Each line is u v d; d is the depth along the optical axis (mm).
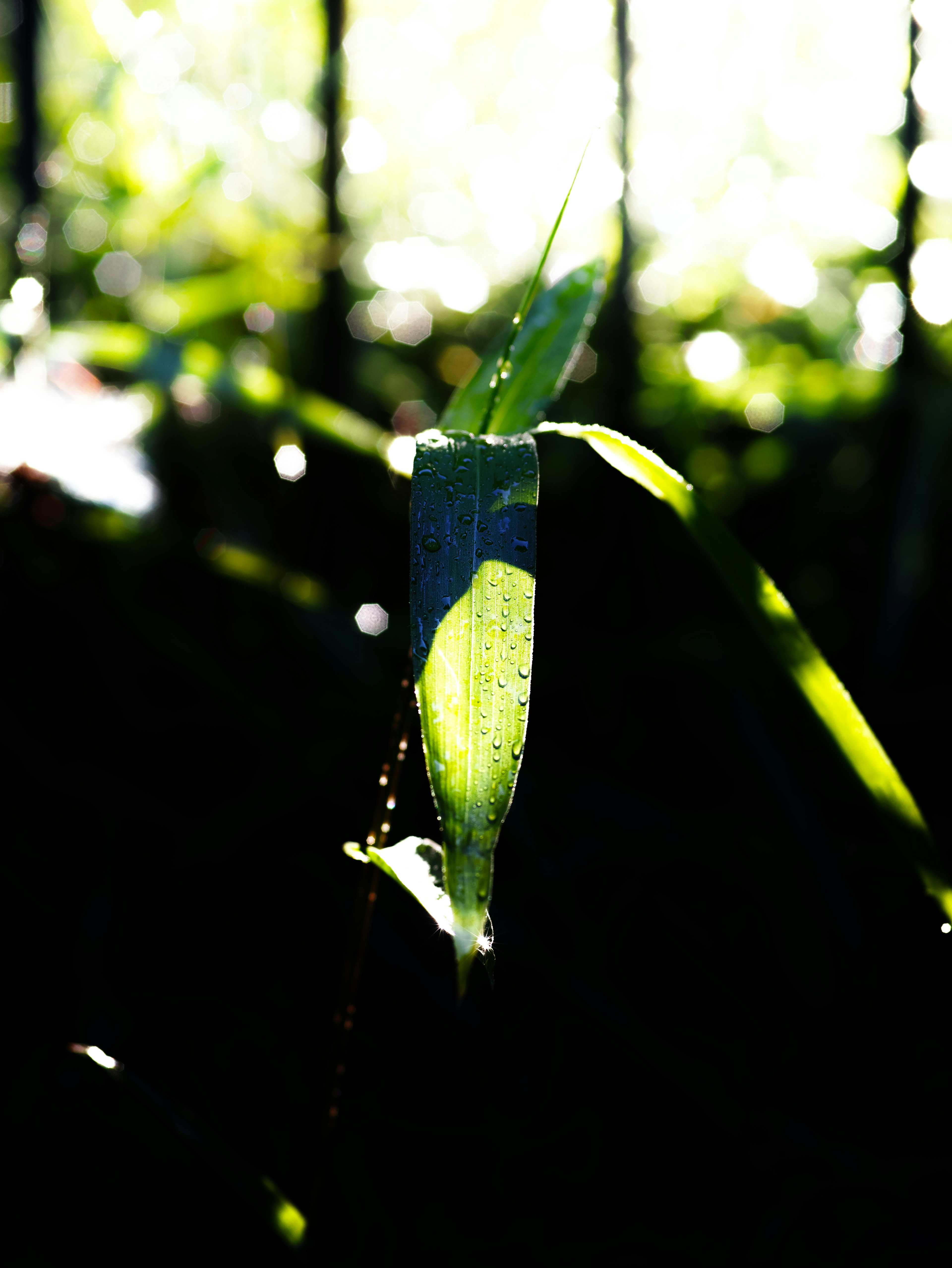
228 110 824
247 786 742
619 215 812
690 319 964
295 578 670
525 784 713
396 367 959
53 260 796
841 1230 496
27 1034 560
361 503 864
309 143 929
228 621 821
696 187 988
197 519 809
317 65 885
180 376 593
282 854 695
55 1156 509
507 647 383
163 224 735
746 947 648
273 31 910
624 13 788
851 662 839
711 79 971
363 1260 490
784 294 894
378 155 975
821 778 759
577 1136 530
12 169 801
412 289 965
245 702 722
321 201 851
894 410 789
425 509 393
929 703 773
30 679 759
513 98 1077
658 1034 578
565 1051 584
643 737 803
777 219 962
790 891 643
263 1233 496
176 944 629
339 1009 445
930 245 834
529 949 597
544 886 626
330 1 780
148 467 665
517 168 1021
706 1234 498
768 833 687
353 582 860
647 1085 564
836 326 930
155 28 687
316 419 550
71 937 620
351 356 872
